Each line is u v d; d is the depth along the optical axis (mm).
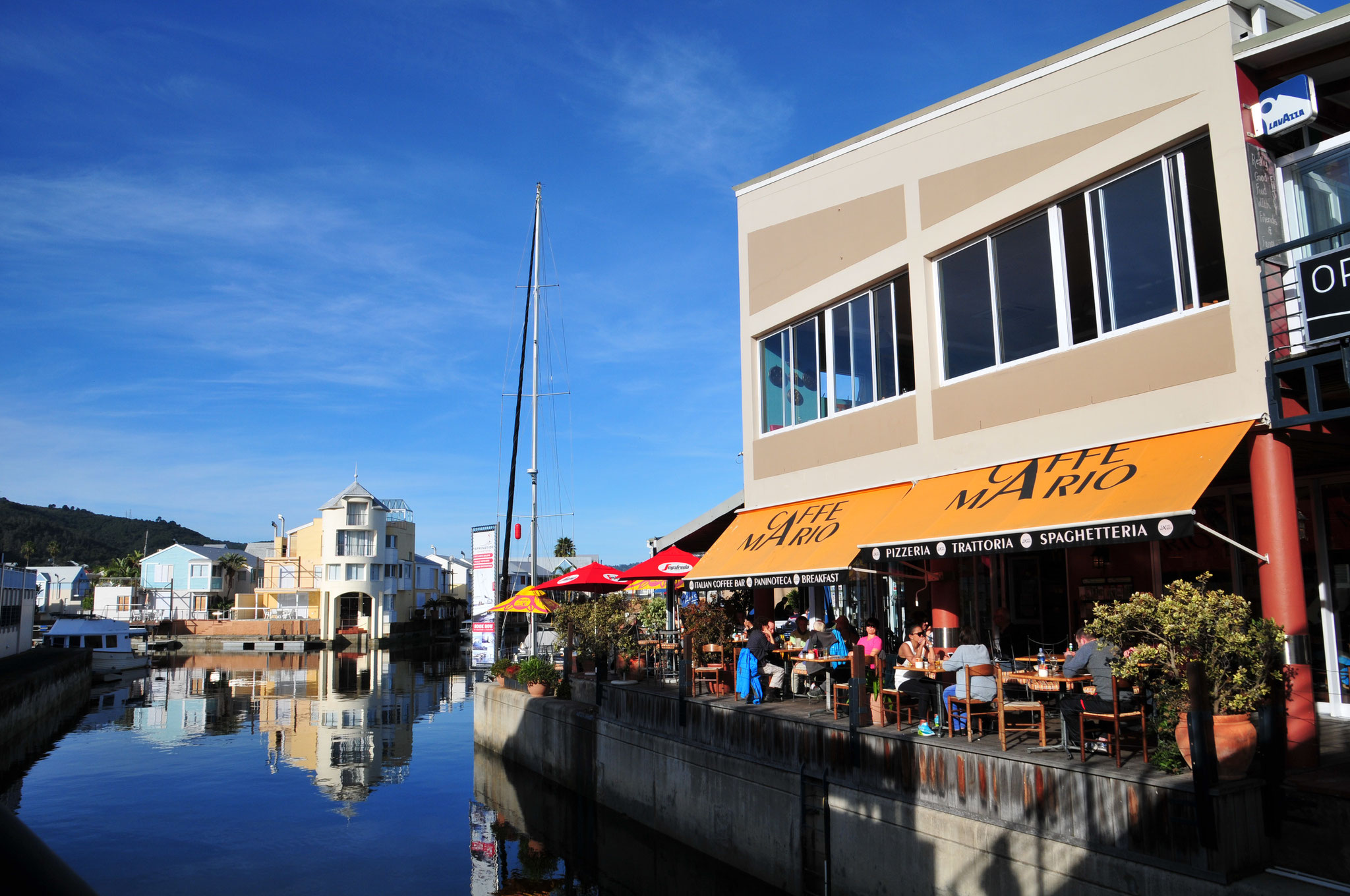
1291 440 9781
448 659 71500
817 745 12047
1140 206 11297
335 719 35781
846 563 13000
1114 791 8203
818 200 16766
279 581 92938
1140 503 9469
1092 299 11805
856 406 15820
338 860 16422
